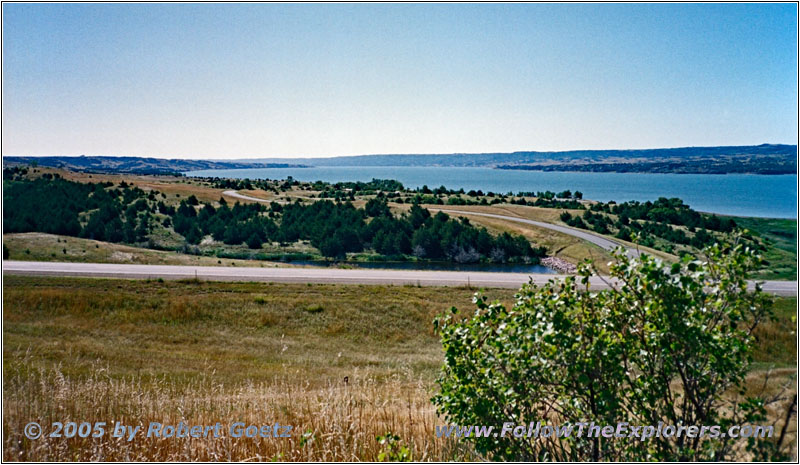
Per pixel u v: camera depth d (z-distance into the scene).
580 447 6.21
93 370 15.78
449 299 31.20
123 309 29.19
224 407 9.59
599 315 5.93
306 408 9.20
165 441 7.60
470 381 6.31
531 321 5.92
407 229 76.94
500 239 69.75
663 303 5.43
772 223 75.94
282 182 162.75
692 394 5.73
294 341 25.59
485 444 6.39
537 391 6.14
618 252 5.77
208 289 32.66
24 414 8.54
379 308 29.72
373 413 8.54
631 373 6.12
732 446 5.97
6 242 48.72
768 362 14.98
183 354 21.47
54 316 28.06
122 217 81.88
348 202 95.81
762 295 5.63
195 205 92.69
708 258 5.61
